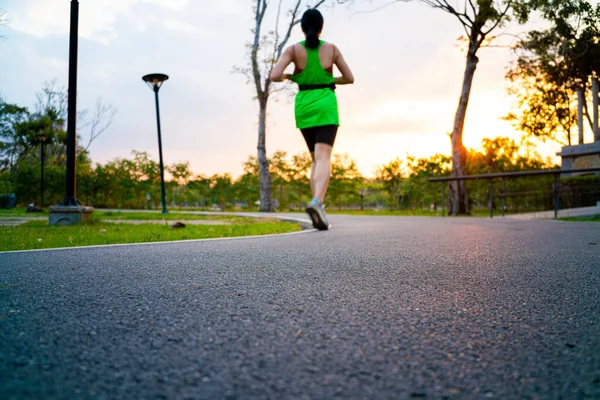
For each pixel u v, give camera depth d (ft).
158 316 4.22
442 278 6.46
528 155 104.32
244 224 23.53
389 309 4.53
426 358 3.05
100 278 6.47
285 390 2.48
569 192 56.08
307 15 16.30
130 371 2.77
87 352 3.13
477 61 49.44
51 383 2.56
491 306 4.68
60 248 10.99
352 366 2.88
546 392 2.48
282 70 16.10
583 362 2.98
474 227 20.31
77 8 21.95
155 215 40.55
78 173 111.55
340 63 16.81
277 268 7.50
